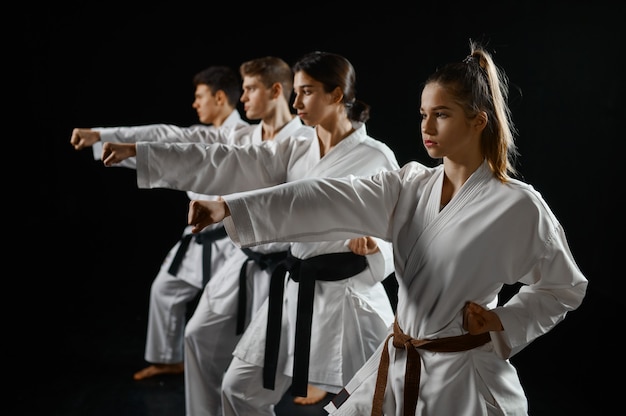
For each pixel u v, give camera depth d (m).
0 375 3.82
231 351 3.15
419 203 1.94
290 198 1.91
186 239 3.81
